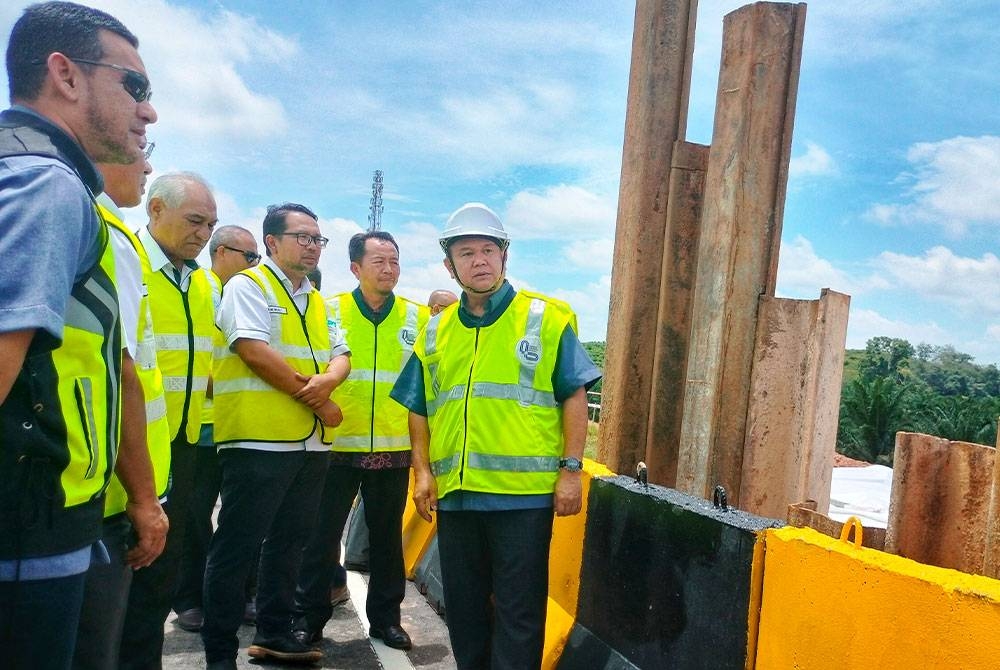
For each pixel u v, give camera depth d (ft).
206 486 14.14
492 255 9.48
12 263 4.17
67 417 4.66
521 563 9.19
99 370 4.98
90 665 6.77
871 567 6.20
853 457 83.20
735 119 11.76
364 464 12.92
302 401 11.32
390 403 13.20
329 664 12.35
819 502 11.77
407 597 16.06
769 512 11.84
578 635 10.56
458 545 9.70
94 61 5.11
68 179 4.59
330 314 13.73
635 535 9.41
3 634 4.57
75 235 4.52
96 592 6.67
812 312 11.53
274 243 11.84
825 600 6.60
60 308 4.32
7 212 4.25
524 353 9.36
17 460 4.44
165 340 10.68
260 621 12.05
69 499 4.72
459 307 10.12
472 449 9.32
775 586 7.18
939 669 5.62
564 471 9.30
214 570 10.98
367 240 13.91
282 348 11.57
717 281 11.98
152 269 10.71
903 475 9.29
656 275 13.26
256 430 10.99
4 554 4.47
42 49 4.98
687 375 12.60
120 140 5.36
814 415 11.43
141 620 9.23
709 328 12.10
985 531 8.57
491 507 9.16
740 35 11.73
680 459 12.57
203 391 11.17
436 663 12.50
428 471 10.28
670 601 8.66
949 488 8.93
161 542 7.04
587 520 10.65
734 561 7.70
